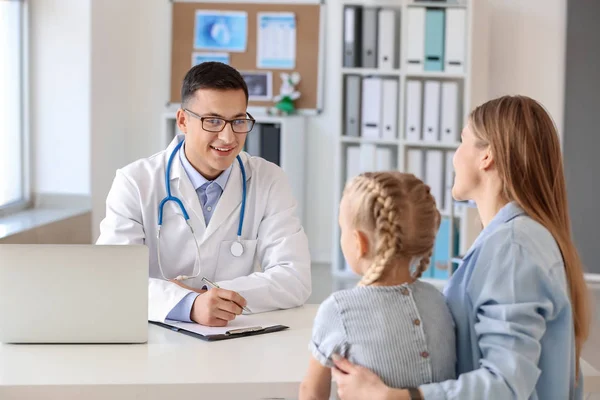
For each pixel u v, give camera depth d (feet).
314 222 19.52
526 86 17.83
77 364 5.75
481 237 4.97
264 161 8.16
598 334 13.93
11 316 6.18
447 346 4.72
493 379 4.43
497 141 4.97
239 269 7.77
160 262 7.70
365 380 4.47
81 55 15.98
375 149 17.34
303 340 6.41
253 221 7.86
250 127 7.40
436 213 4.82
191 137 7.34
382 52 17.25
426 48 16.90
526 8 17.69
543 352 4.79
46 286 6.17
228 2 19.10
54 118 16.06
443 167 17.13
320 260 19.56
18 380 5.38
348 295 4.68
